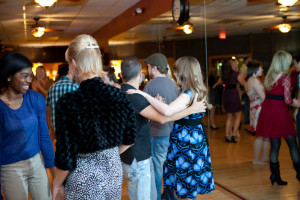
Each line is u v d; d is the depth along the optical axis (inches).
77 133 60.6
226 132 171.9
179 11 198.4
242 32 151.6
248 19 145.8
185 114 102.0
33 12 319.0
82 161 63.3
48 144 90.9
